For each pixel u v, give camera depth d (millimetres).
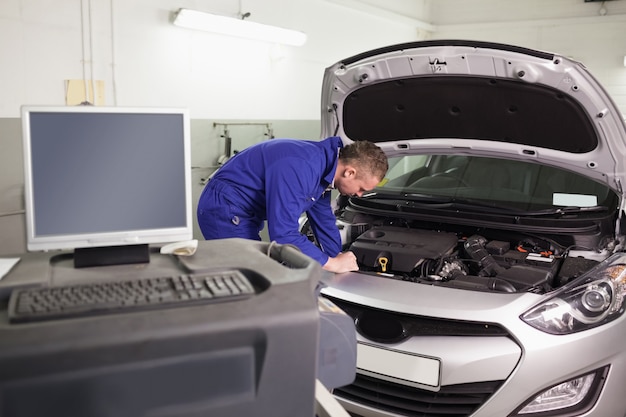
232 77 5012
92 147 1035
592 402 1870
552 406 1852
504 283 2102
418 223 2852
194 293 924
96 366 806
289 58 5566
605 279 1995
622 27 6648
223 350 876
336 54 6195
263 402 917
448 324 1938
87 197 1043
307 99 5898
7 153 3549
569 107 2285
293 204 2033
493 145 2588
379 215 2822
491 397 1841
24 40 3572
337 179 2162
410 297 2031
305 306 923
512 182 2908
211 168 4918
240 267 1079
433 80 2451
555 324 1874
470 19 7598
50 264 1091
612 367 1880
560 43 7059
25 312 827
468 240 2521
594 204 2611
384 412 1991
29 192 1003
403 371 1934
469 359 1849
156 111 1063
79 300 881
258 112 5340
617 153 2293
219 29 4547
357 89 2607
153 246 1221
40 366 773
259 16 5145
